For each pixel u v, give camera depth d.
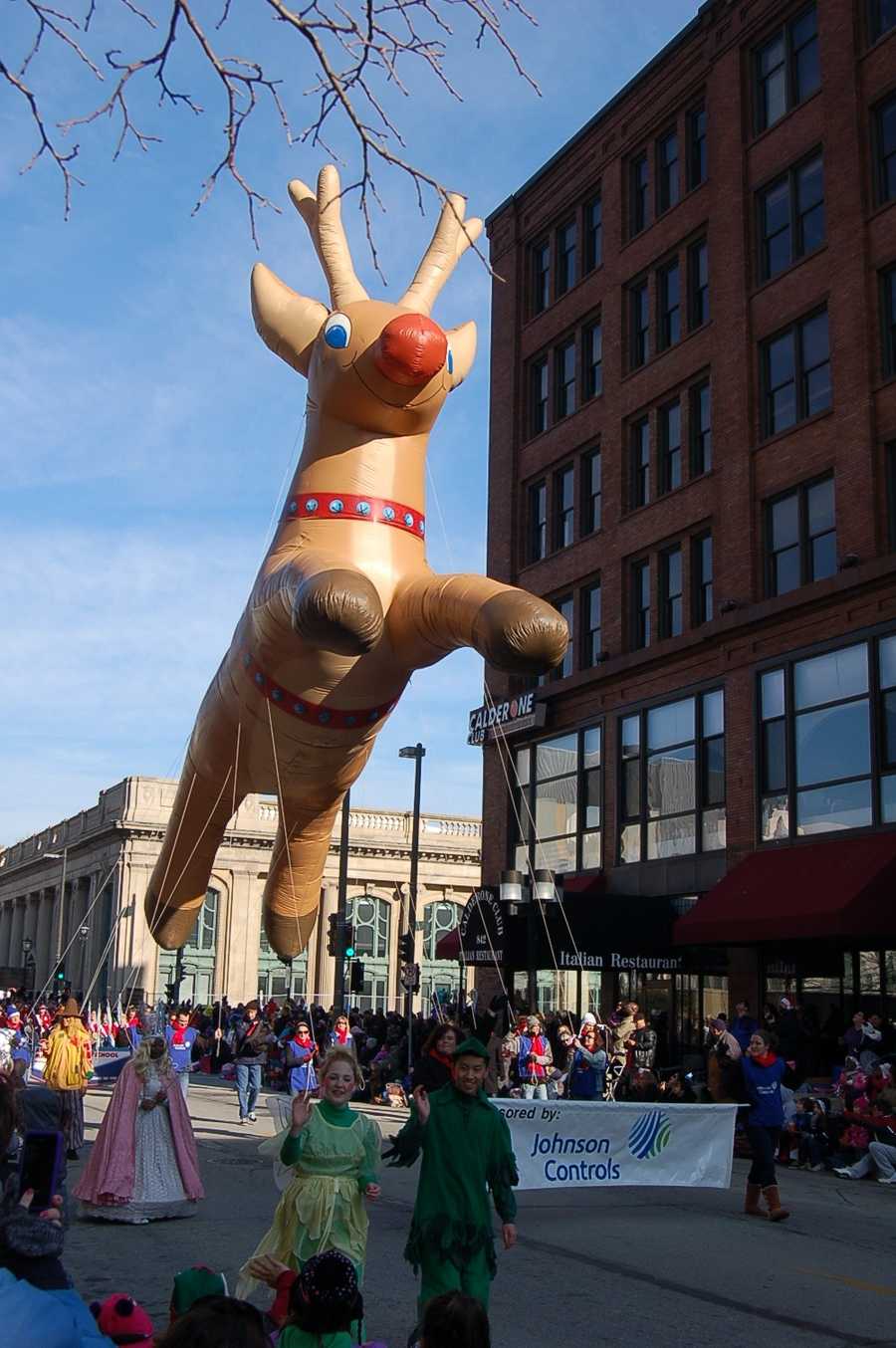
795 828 21.14
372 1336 6.41
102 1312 3.65
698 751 23.69
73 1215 9.78
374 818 56.75
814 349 22.55
